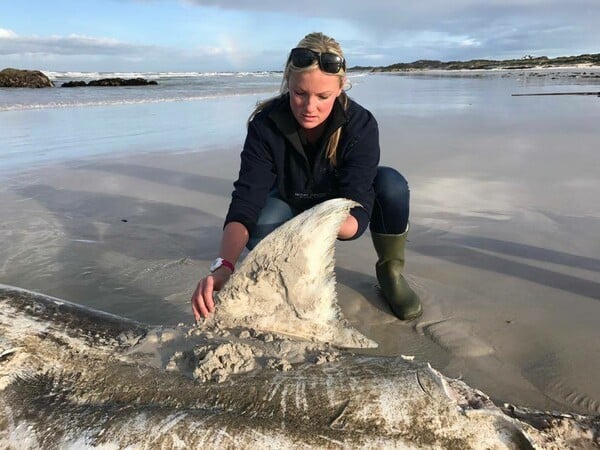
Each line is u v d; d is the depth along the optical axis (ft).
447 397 6.32
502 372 8.80
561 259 12.59
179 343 7.46
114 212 16.60
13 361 7.32
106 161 23.54
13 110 44.04
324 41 8.72
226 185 19.75
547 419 6.95
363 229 9.53
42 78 90.17
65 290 11.63
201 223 15.67
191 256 13.38
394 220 10.64
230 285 7.75
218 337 7.50
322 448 5.90
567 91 66.18
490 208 16.21
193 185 19.69
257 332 7.65
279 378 6.61
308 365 6.86
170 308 10.92
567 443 6.74
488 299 10.98
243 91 73.67
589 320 10.09
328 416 6.16
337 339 8.09
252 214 9.72
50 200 17.72
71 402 6.78
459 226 14.75
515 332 9.82
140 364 7.16
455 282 11.69
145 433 6.03
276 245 7.59
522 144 26.17
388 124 34.06
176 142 28.53
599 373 8.66
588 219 15.08
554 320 10.12
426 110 43.70
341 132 9.84
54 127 33.78
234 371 6.76
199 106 49.42
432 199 17.08
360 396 6.32
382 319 10.51
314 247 7.55
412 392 6.36
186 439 5.94
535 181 19.02
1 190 18.76
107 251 13.62
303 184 10.50
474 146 25.72
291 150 10.07
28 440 6.34
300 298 7.76
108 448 5.97
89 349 7.49
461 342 9.60
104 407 6.57
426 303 10.91
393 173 10.71
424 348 9.52
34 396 6.93
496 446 6.16
